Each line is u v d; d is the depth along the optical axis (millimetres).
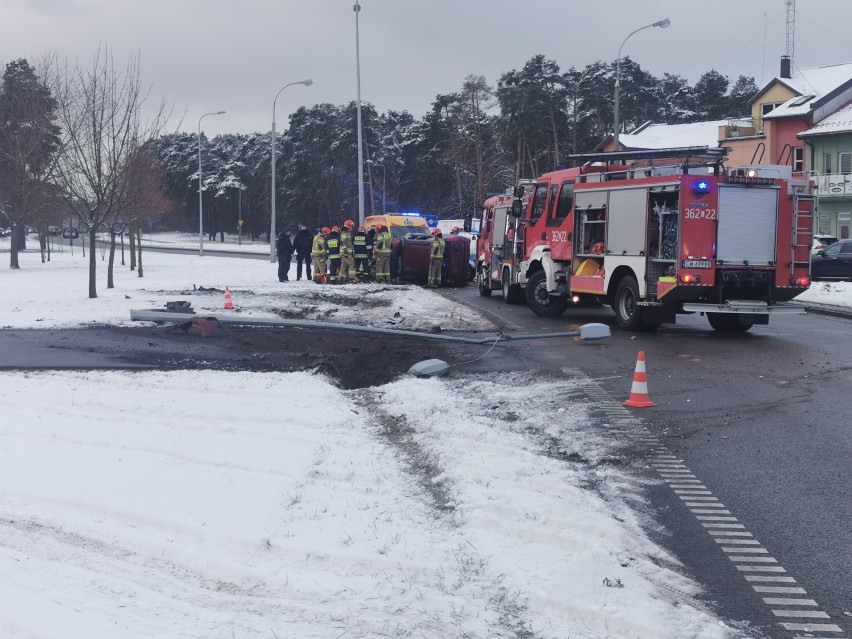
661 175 16594
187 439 8328
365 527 5766
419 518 6109
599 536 5875
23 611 4441
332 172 83000
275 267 45219
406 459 7895
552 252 20344
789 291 16625
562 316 21016
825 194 50000
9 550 5383
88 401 10219
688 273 16109
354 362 13727
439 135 79375
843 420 9680
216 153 117375
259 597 4738
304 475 7047
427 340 16438
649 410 10227
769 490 7180
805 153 51750
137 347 14945
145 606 4578
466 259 32031
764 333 17672
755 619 4766
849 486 7285
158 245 95688
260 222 116062
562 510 6289
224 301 22516
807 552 5793
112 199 23312
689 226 16078
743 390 11406
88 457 7609
